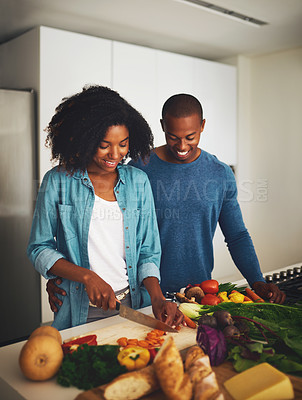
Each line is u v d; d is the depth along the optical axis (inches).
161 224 66.6
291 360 39.0
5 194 111.5
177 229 66.4
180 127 58.1
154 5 105.7
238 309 47.1
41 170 113.9
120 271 55.4
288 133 153.8
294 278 68.9
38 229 53.2
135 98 129.5
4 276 113.7
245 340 40.1
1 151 109.8
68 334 46.7
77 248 54.1
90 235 53.6
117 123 49.1
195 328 46.9
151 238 58.3
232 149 160.2
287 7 109.3
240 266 66.5
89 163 51.5
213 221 68.4
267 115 159.6
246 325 42.4
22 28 120.6
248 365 37.3
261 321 44.6
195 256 67.4
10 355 42.0
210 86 151.0
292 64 150.6
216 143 154.3
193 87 145.7
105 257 54.2
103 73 121.7
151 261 56.4
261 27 125.3
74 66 115.8
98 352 37.8
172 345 33.2
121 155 51.4
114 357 37.5
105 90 51.9
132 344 41.3
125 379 32.8
